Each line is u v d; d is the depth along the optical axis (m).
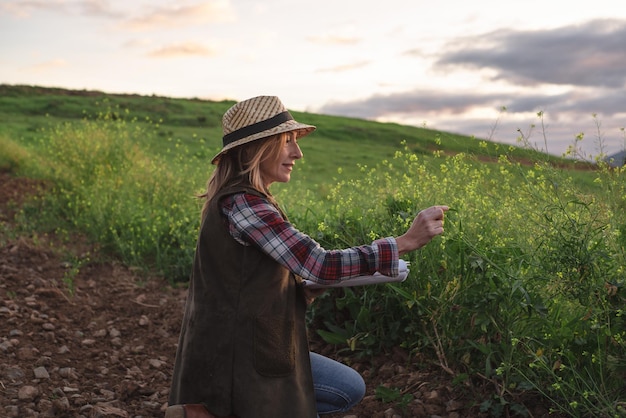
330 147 24.09
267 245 2.30
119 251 6.98
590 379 3.14
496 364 3.64
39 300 5.50
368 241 4.48
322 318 4.71
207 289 2.38
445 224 4.08
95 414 3.55
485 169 4.65
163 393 4.04
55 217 8.42
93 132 10.66
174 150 17.12
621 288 3.10
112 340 4.84
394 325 4.18
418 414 3.48
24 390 3.75
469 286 3.56
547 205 3.53
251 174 2.41
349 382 2.71
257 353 2.32
